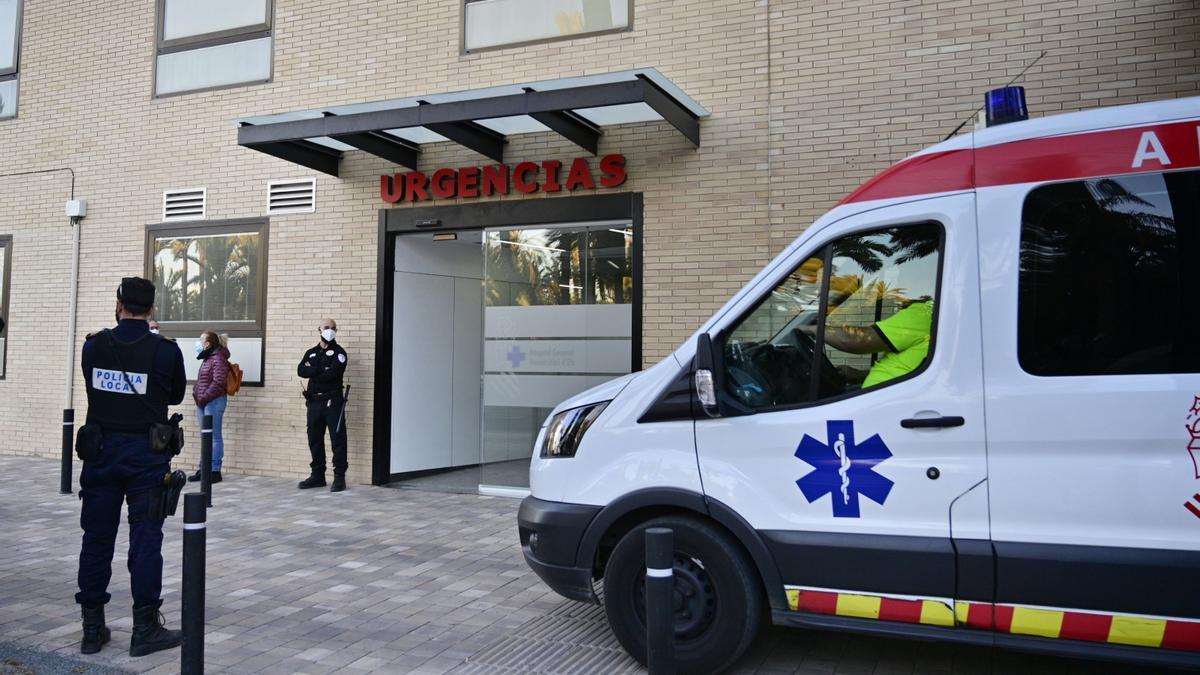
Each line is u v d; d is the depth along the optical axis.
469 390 10.88
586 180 8.66
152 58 10.95
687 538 4.08
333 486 9.23
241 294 10.38
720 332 4.17
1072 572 3.46
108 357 4.52
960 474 3.64
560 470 4.45
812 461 3.89
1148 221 3.55
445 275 10.48
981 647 4.56
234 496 8.88
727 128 8.24
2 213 11.87
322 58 9.99
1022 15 7.39
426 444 10.22
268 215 10.19
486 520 7.84
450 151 9.37
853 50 7.88
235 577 5.95
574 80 7.29
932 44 7.64
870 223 3.96
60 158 11.49
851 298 3.97
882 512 3.76
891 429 3.77
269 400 10.09
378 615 5.15
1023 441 3.55
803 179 7.98
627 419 4.29
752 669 4.24
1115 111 3.69
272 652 4.54
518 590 5.66
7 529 7.37
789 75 8.08
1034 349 3.60
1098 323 3.55
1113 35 7.12
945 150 3.92
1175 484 3.37
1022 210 3.71
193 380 10.57
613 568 4.21
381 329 9.60
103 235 11.16
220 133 10.50
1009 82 7.41
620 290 8.76
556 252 9.06
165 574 6.01
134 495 4.57
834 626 3.84
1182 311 3.46
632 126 8.55
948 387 3.69
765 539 3.93
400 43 9.62
